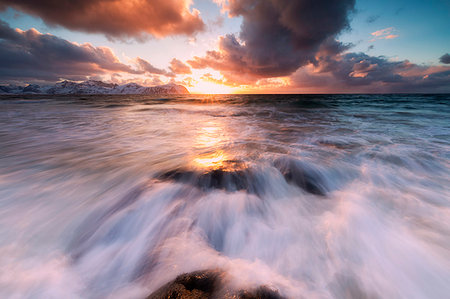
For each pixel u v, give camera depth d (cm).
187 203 285
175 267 181
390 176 377
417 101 2700
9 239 214
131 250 206
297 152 498
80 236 226
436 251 199
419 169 405
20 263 186
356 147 541
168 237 225
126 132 769
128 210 270
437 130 770
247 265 186
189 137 681
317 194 323
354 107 1866
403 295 162
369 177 375
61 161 448
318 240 217
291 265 186
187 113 1504
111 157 474
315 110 1630
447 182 351
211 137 680
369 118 1130
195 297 145
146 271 179
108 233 232
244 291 151
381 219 249
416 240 214
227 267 180
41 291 159
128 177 366
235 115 1348
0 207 271
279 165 416
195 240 221
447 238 216
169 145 578
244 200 295
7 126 883
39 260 191
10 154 493
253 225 248
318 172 393
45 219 250
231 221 256
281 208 285
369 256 195
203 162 429
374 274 177
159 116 1309
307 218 259
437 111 1462
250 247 215
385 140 617
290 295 152
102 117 1243
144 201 289
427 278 174
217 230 243
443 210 268
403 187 336
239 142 604
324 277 173
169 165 417
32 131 774
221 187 328
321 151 507
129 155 489
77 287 164
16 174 376
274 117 1234
